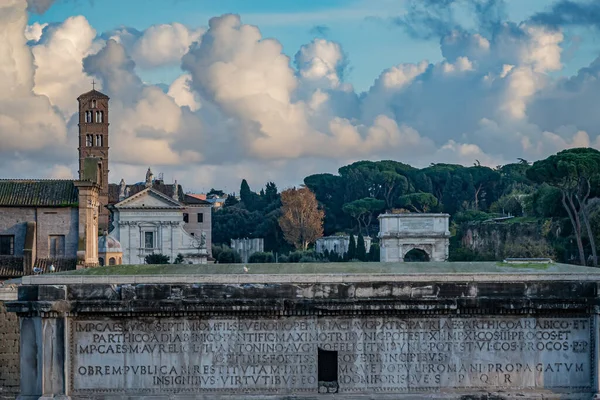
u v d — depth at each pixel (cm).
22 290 5119
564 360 5181
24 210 10356
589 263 15838
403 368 5162
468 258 19488
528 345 5178
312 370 5150
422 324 5172
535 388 5172
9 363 7556
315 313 5128
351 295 5128
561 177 16250
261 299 5109
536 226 18438
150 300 5112
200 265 5794
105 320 5147
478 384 5178
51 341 5097
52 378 5097
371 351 5159
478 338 5175
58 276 5144
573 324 5184
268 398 5116
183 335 5153
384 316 5159
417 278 5141
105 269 5581
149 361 5150
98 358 5147
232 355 5150
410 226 19925
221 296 5125
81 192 10419
